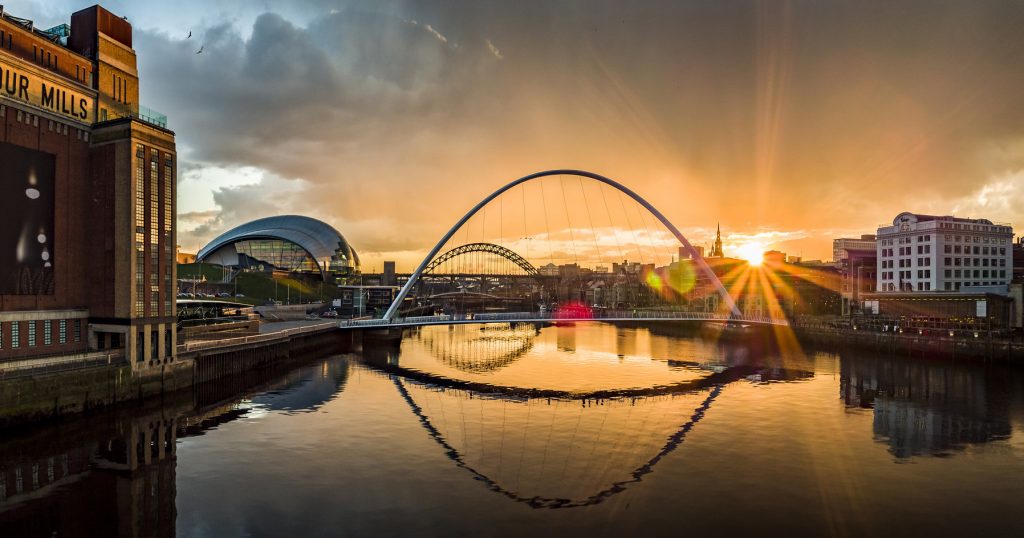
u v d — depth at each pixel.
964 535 31.73
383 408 61.97
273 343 88.88
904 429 53.06
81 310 59.53
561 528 32.25
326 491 37.38
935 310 107.19
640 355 113.50
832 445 48.09
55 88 57.62
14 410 47.59
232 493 36.81
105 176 60.25
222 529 31.62
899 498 36.72
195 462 42.56
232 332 93.31
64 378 51.69
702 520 33.47
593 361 104.81
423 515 33.81
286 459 43.69
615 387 77.12
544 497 36.81
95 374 54.66
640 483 39.38
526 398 69.44
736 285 169.38
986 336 89.38
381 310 193.25
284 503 35.34
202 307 97.94
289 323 132.75
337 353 113.69
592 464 43.44
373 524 32.50
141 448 45.72
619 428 54.22
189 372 65.38
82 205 60.31
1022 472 41.41
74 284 59.28
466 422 56.41
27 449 44.50
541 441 49.66
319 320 146.25
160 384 61.59
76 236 59.56
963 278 124.00
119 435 48.97
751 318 130.12
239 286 183.25
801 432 52.31
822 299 151.25
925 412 59.78
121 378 57.38
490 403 66.06
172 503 35.06
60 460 42.50
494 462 43.81
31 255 54.97
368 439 49.56
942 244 122.69
